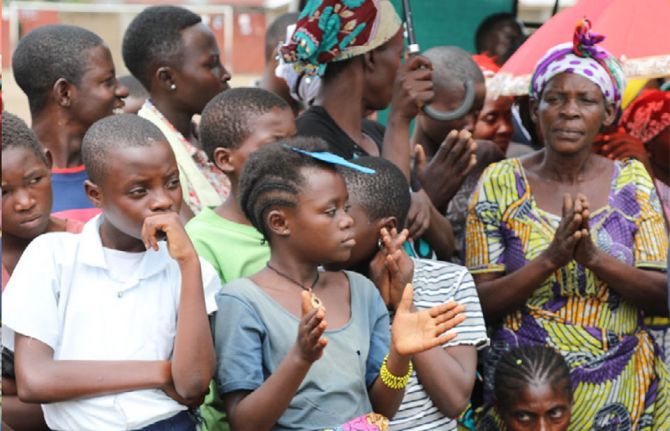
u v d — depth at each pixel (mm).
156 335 4551
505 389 6129
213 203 6457
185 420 4621
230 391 4625
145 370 4422
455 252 7367
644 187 6445
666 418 6500
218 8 27359
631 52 7191
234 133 5621
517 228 6387
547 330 6250
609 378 6238
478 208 6488
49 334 4453
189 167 6457
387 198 5500
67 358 4469
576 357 6227
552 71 6340
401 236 5199
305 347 4332
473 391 6543
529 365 6094
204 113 5766
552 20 7730
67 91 6316
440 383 5266
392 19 6344
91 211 5902
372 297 5066
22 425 4762
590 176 6445
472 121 7773
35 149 4941
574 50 6328
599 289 6242
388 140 6418
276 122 5676
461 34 9656
